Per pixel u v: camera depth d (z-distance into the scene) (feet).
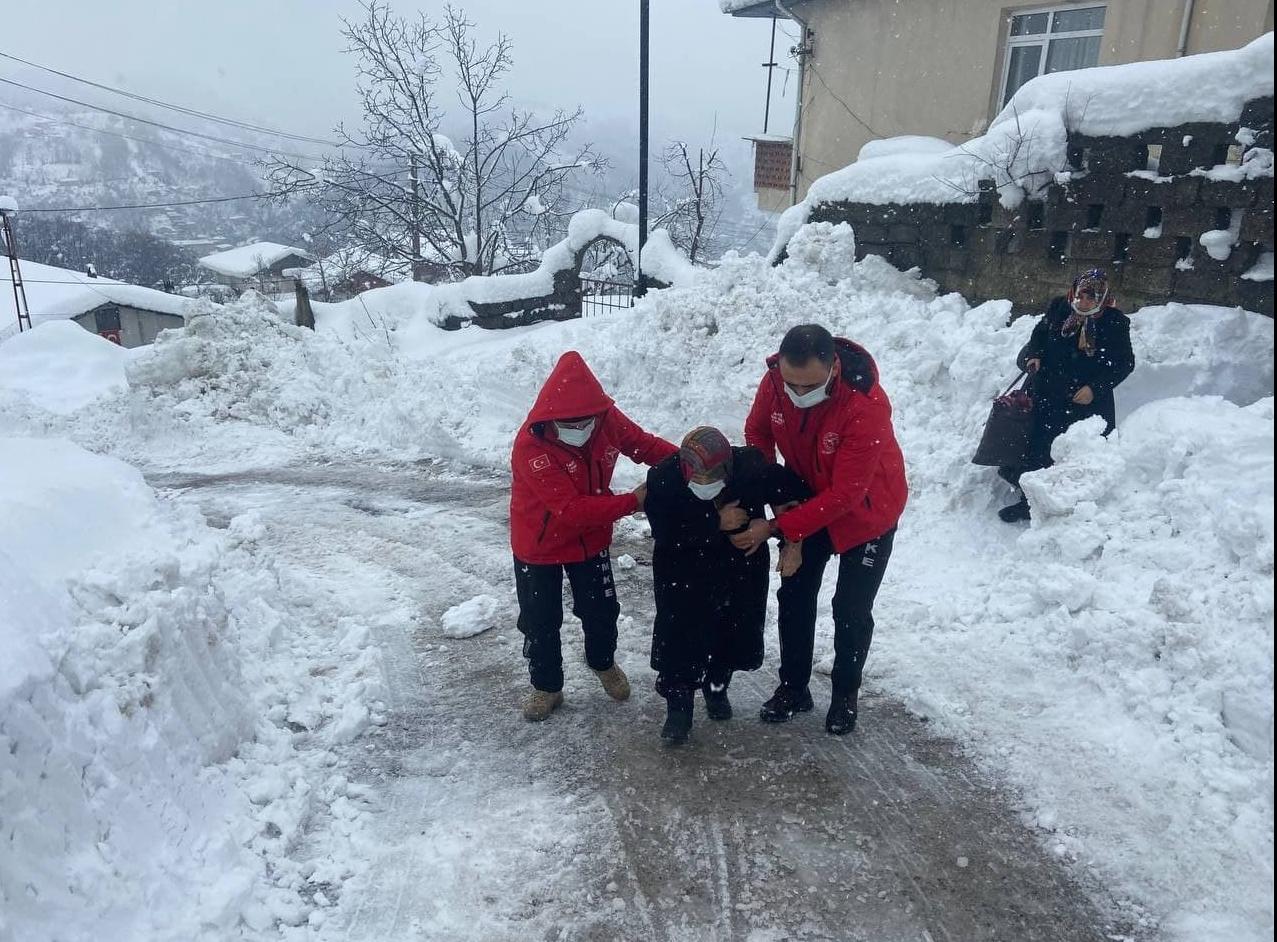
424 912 9.32
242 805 10.49
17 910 7.69
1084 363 16.92
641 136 45.14
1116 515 14.92
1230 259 19.57
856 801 10.93
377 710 13.25
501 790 11.35
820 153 45.70
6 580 9.46
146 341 114.42
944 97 39.47
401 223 92.12
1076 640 13.16
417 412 29.89
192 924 8.62
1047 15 35.91
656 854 10.13
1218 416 15.24
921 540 18.10
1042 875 9.61
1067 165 22.86
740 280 26.21
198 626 11.49
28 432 34.22
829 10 43.91
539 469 11.38
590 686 13.93
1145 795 10.54
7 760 8.14
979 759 11.60
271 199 90.53
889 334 23.16
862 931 8.98
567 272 48.11
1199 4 30.73
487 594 17.48
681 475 10.72
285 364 35.17
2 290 112.68
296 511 23.70
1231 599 12.06
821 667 14.15
